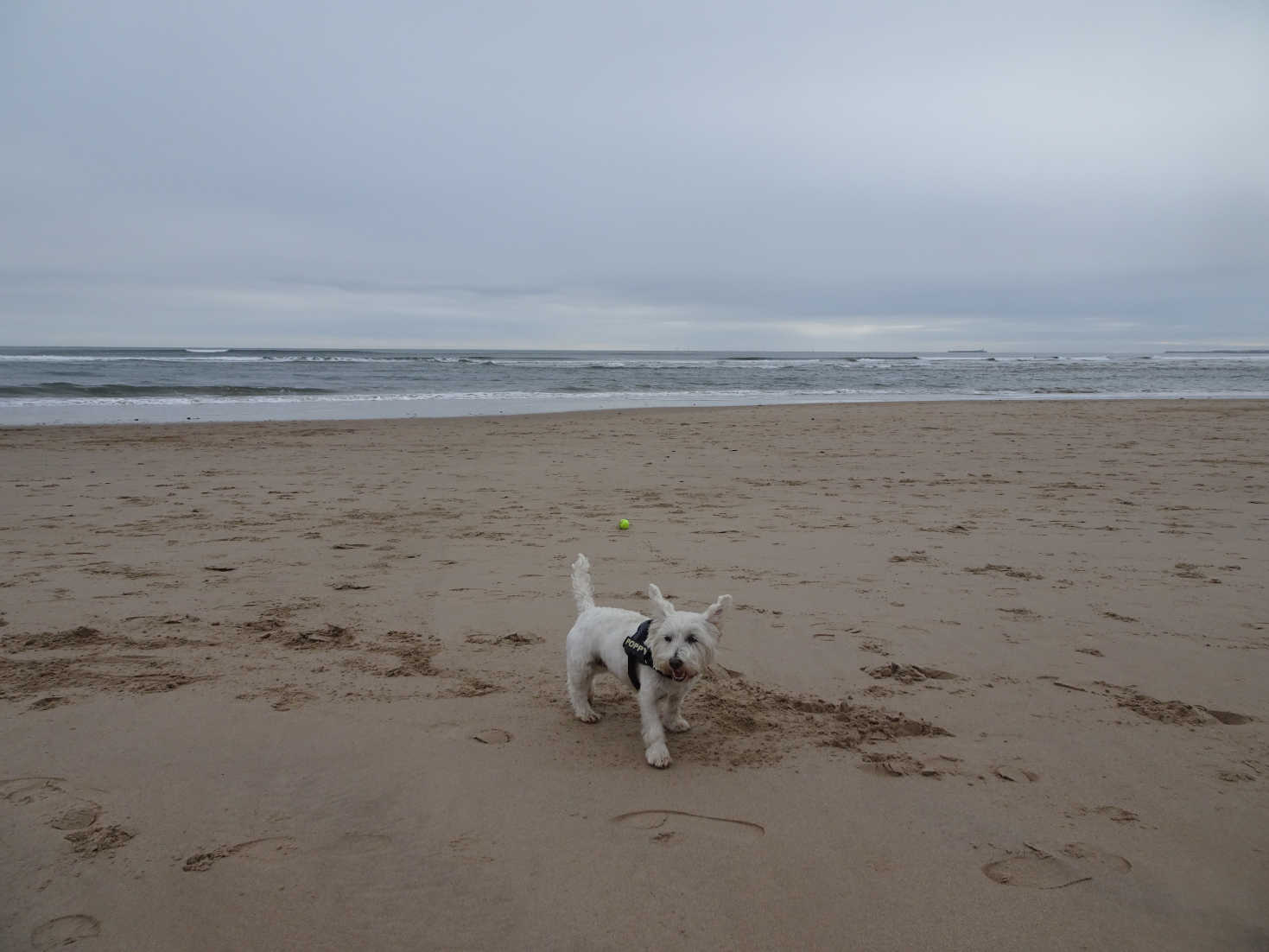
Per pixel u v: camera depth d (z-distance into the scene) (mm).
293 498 12078
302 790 3939
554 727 4750
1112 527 10188
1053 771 4227
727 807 3883
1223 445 18922
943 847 3562
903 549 8992
